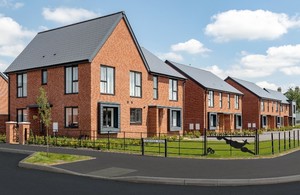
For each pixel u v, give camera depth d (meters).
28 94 26.91
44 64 25.70
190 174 11.67
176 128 31.36
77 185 10.30
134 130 26.72
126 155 16.33
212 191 9.65
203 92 36.88
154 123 28.19
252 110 52.12
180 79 32.94
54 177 11.54
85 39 25.56
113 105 24.67
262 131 46.31
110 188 9.94
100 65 24.00
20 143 21.77
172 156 16.08
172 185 10.51
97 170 12.52
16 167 13.50
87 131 23.02
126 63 26.39
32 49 29.34
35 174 12.06
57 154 15.75
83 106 23.36
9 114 28.20
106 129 23.84
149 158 15.40
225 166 13.32
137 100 27.27
